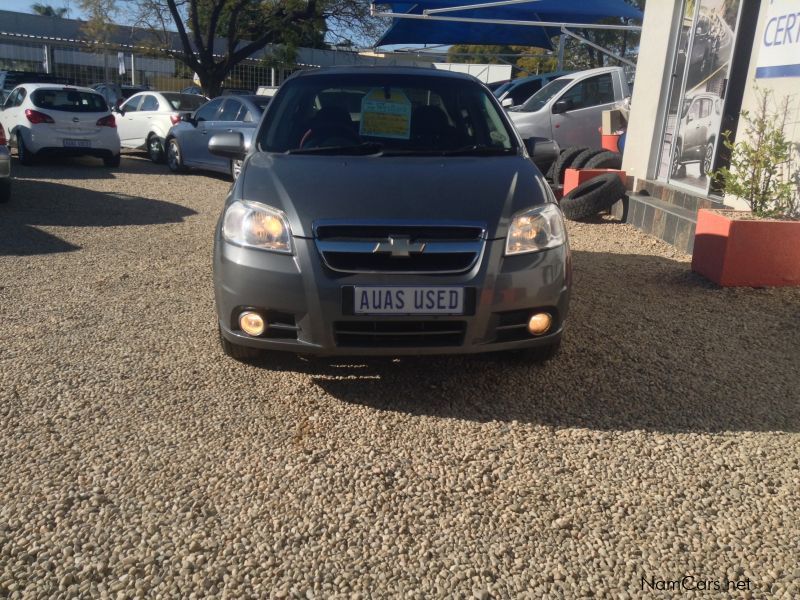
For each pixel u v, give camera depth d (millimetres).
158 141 14500
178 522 2600
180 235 7410
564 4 12469
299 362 3994
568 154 10070
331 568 2385
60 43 33062
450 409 3486
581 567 2408
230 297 3385
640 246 7164
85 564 2367
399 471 2951
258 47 22547
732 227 5418
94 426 3256
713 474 2961
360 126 4398
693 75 7598
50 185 10617
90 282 5523
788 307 5082
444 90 4711
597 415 3443
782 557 2461
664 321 4797
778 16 5977
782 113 5973
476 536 2559
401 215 3285
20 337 4297
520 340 3402
